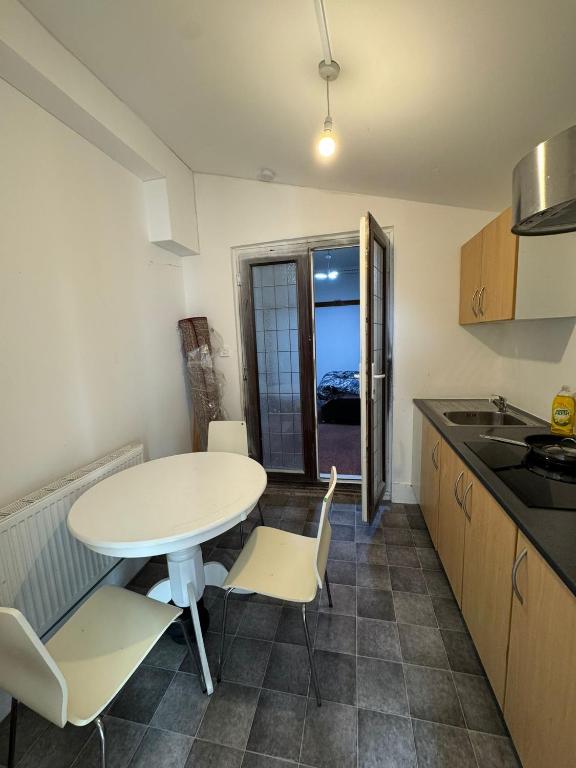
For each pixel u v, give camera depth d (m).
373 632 1.65
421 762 1.15
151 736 1.24
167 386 2.77
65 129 1.80
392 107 1.60
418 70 1.35
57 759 1.19
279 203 2.81
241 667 1.50
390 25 1.18
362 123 1.77
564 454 1.37
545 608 0.90
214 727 1.27
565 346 1.79
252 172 2.69
